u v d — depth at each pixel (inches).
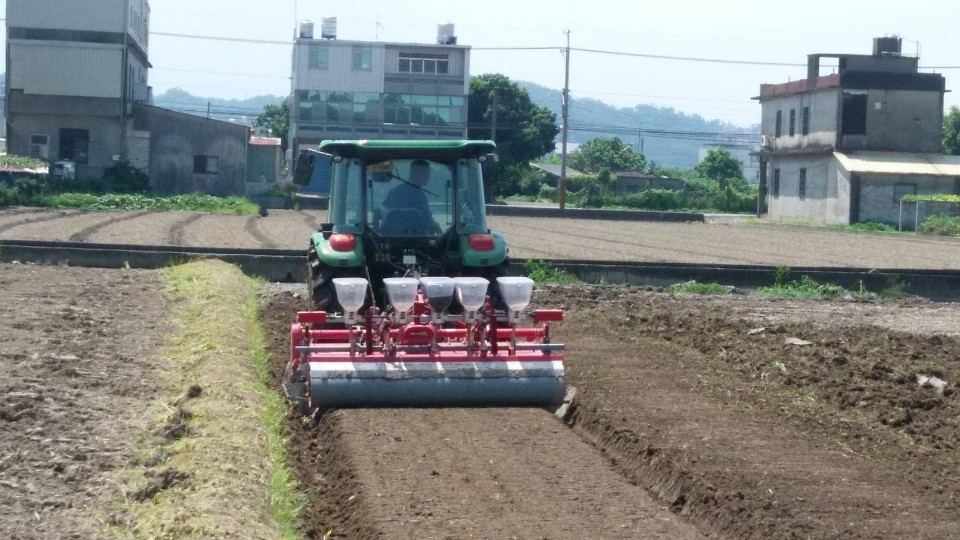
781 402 426.6
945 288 940.0
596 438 384.2
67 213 1578.5
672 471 324.8
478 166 479.5
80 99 2065.7
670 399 424.5
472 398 395.9
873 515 287.9
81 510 273.4
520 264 925.2
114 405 379.6
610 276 932.0
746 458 338.3
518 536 266.8
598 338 579.5
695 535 271.7
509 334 408.5
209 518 257.1
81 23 2063.2
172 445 325.1
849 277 938.7
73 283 744.3
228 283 738.2
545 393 400.2
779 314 746.8
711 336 593.3
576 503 294.0
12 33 2058.3
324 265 466.9
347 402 389.4
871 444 366.3
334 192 476.1
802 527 277.1
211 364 432.5
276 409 390.0
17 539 251.3
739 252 1255.5
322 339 413.1
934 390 456.4
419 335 399.2
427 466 325.7
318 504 302.8
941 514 290.4
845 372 489.4
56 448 322.0
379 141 470.9
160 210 1764.3
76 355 466.0
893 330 660.1
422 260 470.6
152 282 767.1
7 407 359.6
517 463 331.6
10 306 606.5
